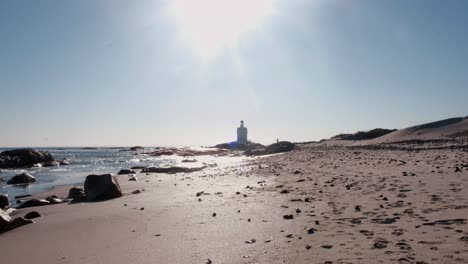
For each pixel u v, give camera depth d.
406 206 8.59
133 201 13.80
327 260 5.48
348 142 65.31
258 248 6.45
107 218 10.42
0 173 37.56
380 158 24.72
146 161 62.78
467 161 17.14
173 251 6.62
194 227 8.45
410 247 5.66
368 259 5.34
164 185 19.64
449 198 8.89
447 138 35.91
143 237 7.82
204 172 28.77
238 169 28.23
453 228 6.40
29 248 7.48
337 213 8.74
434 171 14.08
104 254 6.68
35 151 50.50
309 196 11.64
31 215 11.45
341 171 18.33
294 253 5.98
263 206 10.54
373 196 10.45
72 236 8.36
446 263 4.87
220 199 12.61
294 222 8.21
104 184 15.79
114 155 99.88
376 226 7.14
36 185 25.78
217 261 5.92
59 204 14.52
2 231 9.48
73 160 67.31
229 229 8.02
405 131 47.06
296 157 37.78
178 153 91.12
